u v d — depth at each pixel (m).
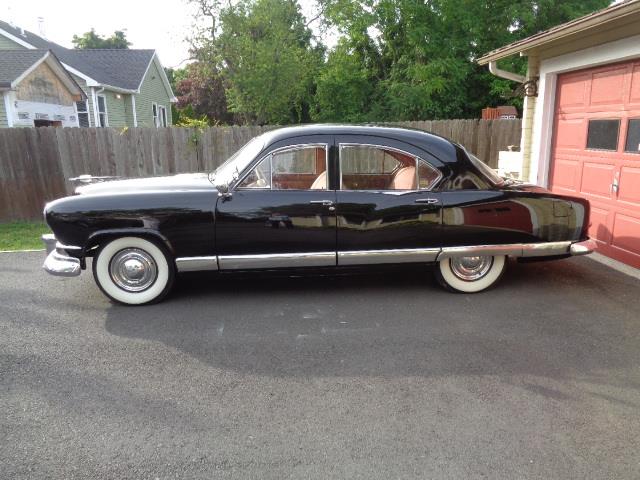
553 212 4.93
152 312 4.70
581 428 2.89
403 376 3.49
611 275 5.62
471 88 18.48
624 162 5.89
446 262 5.02
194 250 4.71
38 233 8.51
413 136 4.84
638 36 5.38
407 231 4.81
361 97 20.09
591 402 3.14
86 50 25.44
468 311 4.65
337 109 20.23
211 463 2.63
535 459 2.63
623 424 2.92
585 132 6.63
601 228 6.39
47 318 4.58
